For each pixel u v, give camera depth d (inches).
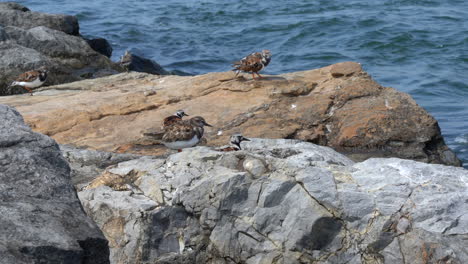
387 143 482.0
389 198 322.0
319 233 323.0
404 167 343.6
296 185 331.0
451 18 1298.0
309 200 324.8
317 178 330.3
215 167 356.2
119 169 372.5
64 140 484.4
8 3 966.4
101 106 532.4
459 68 1003.3
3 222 190.2
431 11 1363.2
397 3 1449.3
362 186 331.6
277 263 327.3
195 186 340.2
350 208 321.1
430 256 307.1
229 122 502.6
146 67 873.5
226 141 472.7
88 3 1560.0
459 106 818.8
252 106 523.8
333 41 1167.0
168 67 1006.4
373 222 318.7
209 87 559.8
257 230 331.3
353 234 320.8
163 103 538.3
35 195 212.4
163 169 365.4
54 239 188.2
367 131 484.7
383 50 1110.4
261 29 1257.4
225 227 335.9
